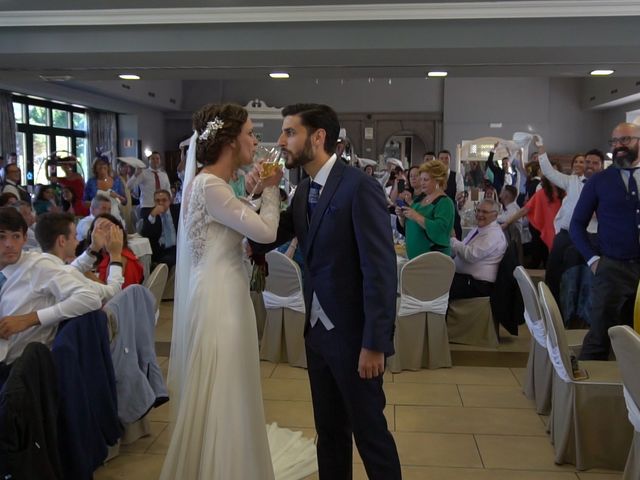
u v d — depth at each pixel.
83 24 4.83
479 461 2.86
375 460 2.09
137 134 13.75
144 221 6.19
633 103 12.47
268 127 9.97
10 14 4.80
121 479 2.68
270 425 3.23
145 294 2.96
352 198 2.00
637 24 4.49
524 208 5.94
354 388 2.07
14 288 2.42
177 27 4.83
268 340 4.32
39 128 11.62
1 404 1.84
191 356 2.09
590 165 4.78
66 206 7.47
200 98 14.91
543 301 2.81
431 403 3.58
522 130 14.11
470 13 4.53
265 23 4.75
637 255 3.27
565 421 2.77
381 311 1.95
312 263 2.10
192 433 2.08
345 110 14.32
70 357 2.24
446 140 14.23
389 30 4.68
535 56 4.89
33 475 1.86
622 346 1.98
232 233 2.12
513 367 4.25
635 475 2.12
